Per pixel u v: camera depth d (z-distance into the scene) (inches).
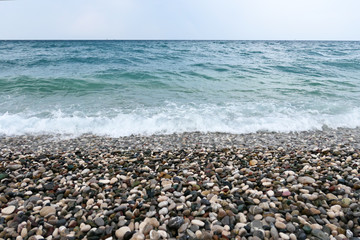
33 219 96.0
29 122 240.5
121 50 1143.0
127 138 213.6
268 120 258.1
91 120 250.7
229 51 1125.1
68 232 90.2
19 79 408.5
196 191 116.7
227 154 173.6
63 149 186.1
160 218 97.0
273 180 129.2
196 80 468.8
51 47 1414.9
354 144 197.0
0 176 131.6
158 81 451.5
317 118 266.2
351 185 121.0
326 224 92.0
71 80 421.7
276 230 88.4
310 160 159.3
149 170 143.9
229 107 300.4
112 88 395.9
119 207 102.0
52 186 123.3
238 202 106.7
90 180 128.6
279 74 551.2
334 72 581.6
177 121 252.5
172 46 1562.5
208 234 86.1
